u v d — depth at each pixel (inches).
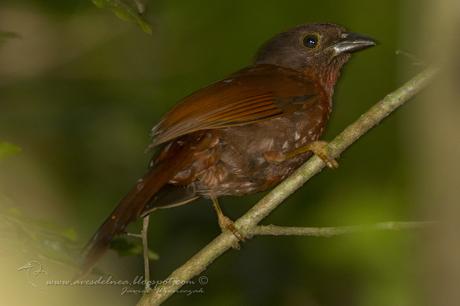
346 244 513.7
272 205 345.1
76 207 546.0
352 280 535.5
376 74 643.5
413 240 491.8
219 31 644.7
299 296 542.0
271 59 419.5
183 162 343.6
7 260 293.4
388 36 640.4
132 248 350.3
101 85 575.5
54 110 553.6
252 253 550.0
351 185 590.9
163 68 625.0
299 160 373.1
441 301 238.8
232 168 362.0
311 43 414.0
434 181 241.9
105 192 554.9
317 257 538.3
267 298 541.3
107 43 584.7
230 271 546.6
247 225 344.2
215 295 537.6
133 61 596.4
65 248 298.8
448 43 244.7
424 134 245.1
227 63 641.0
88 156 554.6
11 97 550.0
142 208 318.7
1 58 524.1
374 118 343.0
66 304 326.6
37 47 529.0
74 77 571.2
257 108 359.9
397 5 637.9
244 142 360.5
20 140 543.2
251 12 649.6
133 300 496.7
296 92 375.6
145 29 288.2
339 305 538.3
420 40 258.2
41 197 532.7
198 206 556.4
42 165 541.0
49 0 522.9
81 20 538.3
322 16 647.1
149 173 333.7
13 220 291.1
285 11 647.1
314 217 553.9
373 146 607.5
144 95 586.6
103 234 309.3
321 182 595.5
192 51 639.1
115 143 558.6
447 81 242.4
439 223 240.1
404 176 534.6
